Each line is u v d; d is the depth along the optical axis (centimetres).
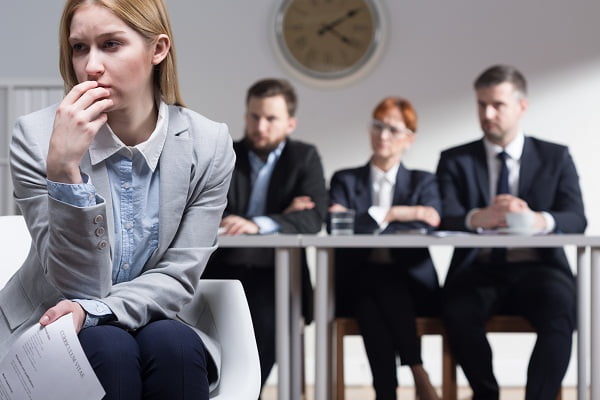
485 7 529
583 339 337
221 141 180
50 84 532
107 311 160
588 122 526
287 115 409
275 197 400
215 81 531
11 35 535
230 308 186
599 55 526
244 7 533
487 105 393
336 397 356
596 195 523
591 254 327
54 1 535
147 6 164
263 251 374
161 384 156
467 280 357
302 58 531
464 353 344
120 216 170
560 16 528
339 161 530
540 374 337
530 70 528
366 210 405
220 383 178
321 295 332
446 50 529
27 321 169
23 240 199
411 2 530
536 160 388
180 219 175
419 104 529
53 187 156
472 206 391
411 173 409
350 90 530
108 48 161
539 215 363
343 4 532
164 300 168
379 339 344
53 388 150
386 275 358
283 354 331
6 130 534
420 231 348
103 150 167
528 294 350
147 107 170
